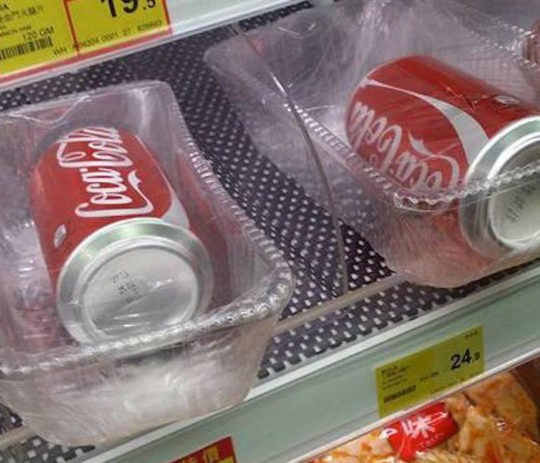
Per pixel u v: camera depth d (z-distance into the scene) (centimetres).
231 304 62
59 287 61
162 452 71
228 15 80
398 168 75
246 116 94
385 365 78
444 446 124
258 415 73
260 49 95
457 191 67
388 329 78
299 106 89
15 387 59
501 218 69
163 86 87
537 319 85
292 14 96
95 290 60
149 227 61
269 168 91
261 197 88
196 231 65
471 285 81
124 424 65
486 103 72
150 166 71
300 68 97
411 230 72
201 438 72
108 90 86
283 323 77
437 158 71
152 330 61
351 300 80
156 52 101
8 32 71
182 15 77
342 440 80
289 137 86
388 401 79
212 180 75
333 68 98
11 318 67
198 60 101
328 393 76
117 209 63
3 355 59
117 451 70
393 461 120
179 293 63
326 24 96
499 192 67
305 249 84
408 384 80
